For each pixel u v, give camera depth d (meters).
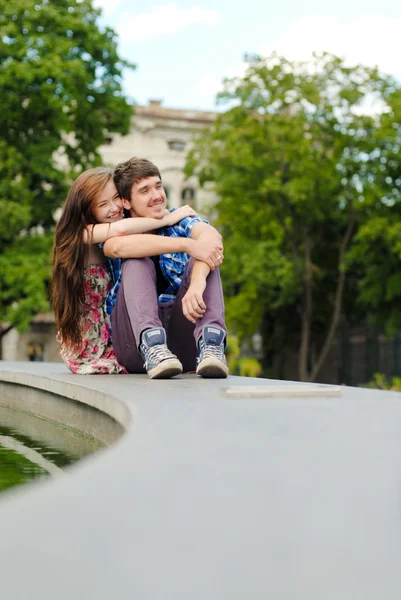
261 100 27.36
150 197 4.29
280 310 36.12
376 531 1.24
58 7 24.62
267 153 27.70
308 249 29.31
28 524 1.14
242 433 2.07
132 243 4.05
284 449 1.85
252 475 1.55
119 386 3.44
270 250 29.98
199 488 1.42
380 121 27.48
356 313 34.59
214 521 1.21
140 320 4.04
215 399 2.89
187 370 4.50
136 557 1.03
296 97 27.12
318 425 2.27
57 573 0.96
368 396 3.20
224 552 1.08
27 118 24.45
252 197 28.42
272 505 1.33
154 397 2.90
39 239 24.33
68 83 23.33
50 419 4.29
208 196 43.38
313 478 1.55
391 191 28.25
